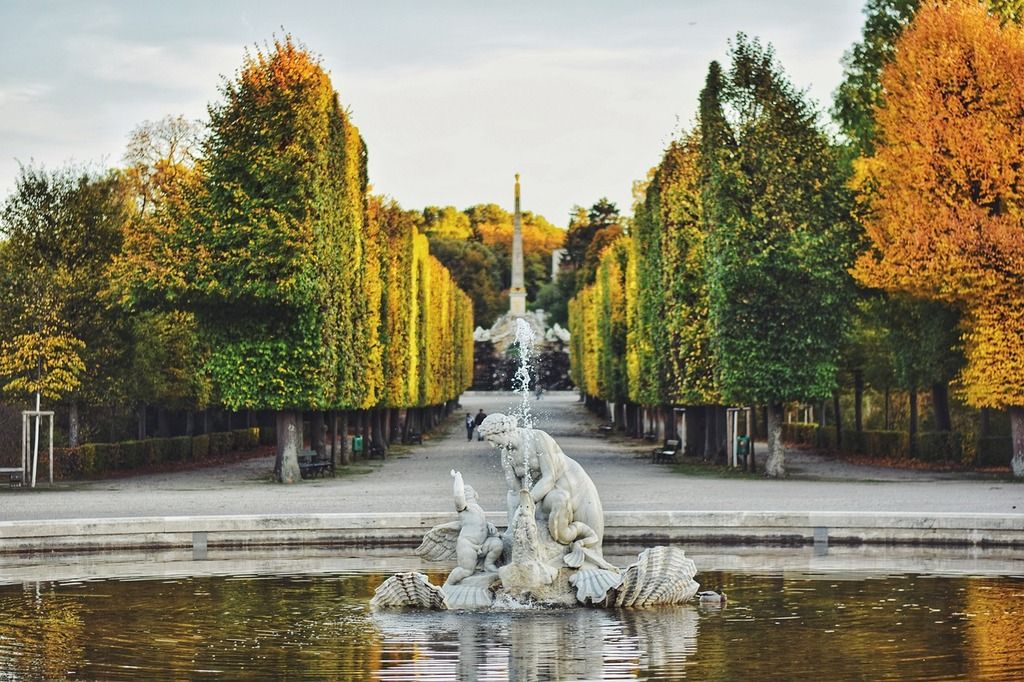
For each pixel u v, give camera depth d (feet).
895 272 151.02
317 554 86.63
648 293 232.53
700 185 176.96
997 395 143.95
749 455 178.60
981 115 148.36
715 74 163.32
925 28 153.07
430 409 348.59
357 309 186.60
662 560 63.52
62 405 178.91
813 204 159.22
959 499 112.68
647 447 249.14
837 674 48.16
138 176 237.04
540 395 576.20
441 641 55.21
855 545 87.71
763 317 156.66
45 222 179.11
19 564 81.82
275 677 48.70
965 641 54.03
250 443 240.53
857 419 211.20
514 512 65.00
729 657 51.24
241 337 157.69
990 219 146.20
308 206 155.22
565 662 50.70
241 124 155.53
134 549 87.45
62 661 51.62
